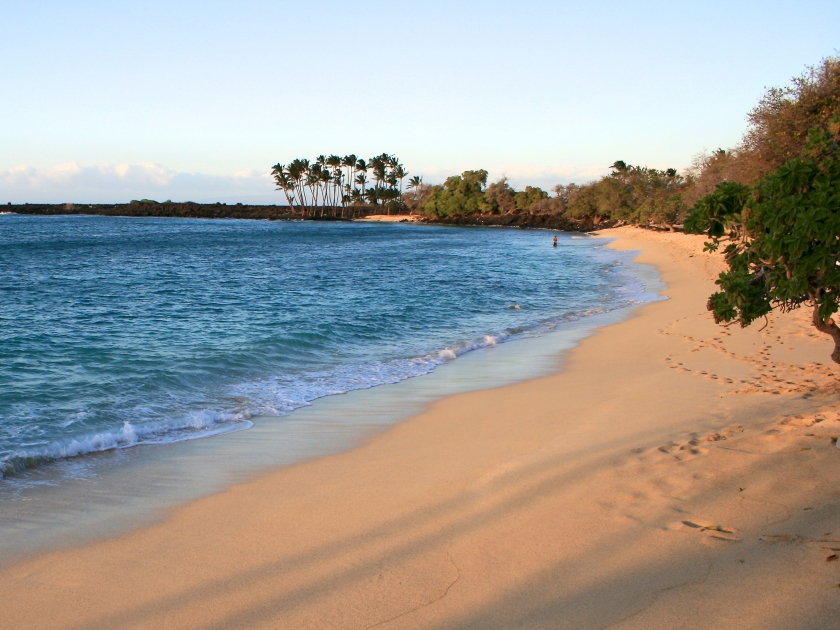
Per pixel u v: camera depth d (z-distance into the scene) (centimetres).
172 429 859
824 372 998
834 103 2770
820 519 450
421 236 9156
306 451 766
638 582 396
